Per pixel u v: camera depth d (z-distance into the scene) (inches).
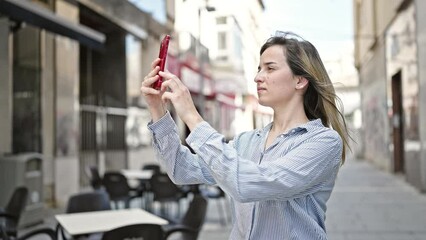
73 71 380.2
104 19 465.4
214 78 532.4
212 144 50.4
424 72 391.2
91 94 483.5
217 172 49.7
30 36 333.7
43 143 340.5
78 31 292.7
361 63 869.2
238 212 57.4
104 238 120.3
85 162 446.0
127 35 510.0
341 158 56.7
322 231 53.4
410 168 455.8
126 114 514.9
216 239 246.1
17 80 323.0
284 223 53.0
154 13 399.5
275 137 58.3
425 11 385.4
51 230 167.8
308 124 55.6
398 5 469.4
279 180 49.2
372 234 252.2
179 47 415.5
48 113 348.5
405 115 468.4
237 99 630.5
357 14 858.8
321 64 58.6
